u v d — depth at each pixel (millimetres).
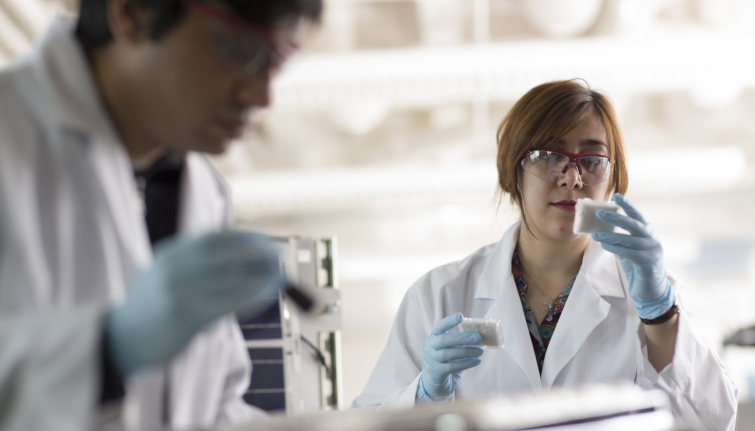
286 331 1783
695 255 9109
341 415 844
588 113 1934
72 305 1033
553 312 2012
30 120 1072
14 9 4129
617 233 1771
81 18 1121
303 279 1860
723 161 6438
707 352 1866
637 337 1878
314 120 6070
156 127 1091
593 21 4898
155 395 1174
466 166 6484
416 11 4922
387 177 6520
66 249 1041
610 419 874
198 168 1438
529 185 1953
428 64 4652
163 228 1345
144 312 852
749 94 6070
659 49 4555
